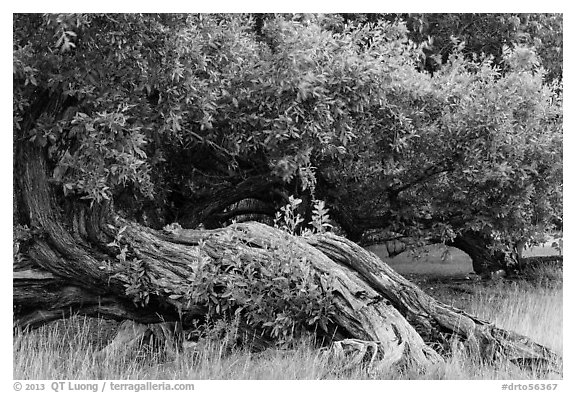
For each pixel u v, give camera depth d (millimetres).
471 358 6426
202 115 7941
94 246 7289
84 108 7117
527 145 9953
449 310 6820
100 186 6781
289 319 6590
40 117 7027
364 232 11422
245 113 8359
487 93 9625
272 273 6660
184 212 9539
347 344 6145
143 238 7207
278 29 8508
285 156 8352
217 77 8078
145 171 7578
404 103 9383
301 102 8148
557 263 12602
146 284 7062
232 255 6898
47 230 7180
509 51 11258
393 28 9930
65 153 6891
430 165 10086
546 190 10547
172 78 7203
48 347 7246
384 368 5832
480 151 9734
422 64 12055
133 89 7402
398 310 6812
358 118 9062
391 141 9508
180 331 7375
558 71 13055
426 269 13555
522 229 10766
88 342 7719
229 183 9453
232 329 6801
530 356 6480
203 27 7953
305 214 10133
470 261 14602
